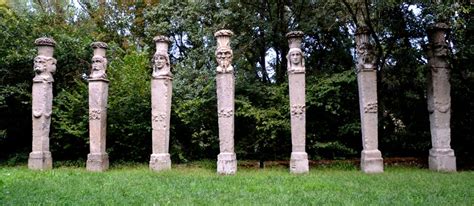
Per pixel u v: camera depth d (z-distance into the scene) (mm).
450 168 12797
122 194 7887
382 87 15609
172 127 16125
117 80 16219
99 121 13875
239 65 16734
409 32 14133
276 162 14938
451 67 14195
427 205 6773
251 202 7156
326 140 15500
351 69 15266
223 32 13305
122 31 22078
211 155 16484
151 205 6852
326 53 17234
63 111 16109
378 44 14188
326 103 14781
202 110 15570
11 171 12328
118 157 16203
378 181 9812
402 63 15000
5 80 16438
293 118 12977
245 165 14820
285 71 16734
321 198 7441
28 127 17203
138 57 16500
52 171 12383
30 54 15852
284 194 7949
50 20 18312
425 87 15242
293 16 16562
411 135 15359
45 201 7004
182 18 18516
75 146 16234
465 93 14438
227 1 16391
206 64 16266
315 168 13969
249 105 14766
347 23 16562
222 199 7441
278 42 16562
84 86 16016
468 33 13031
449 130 13141
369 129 12961
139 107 15938
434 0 12875
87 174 11617
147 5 21406
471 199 7312
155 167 13328
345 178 10484
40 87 13961
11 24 16438
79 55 17156
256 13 16594
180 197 7664
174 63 20438
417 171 12633
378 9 13797
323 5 15781
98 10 22016
